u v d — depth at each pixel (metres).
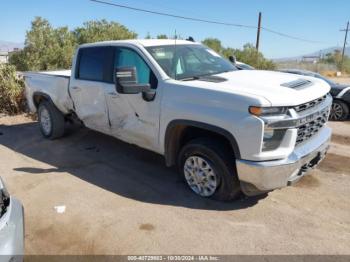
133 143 5.04
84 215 3.96
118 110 4.99
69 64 15.96
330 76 45.44
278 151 3.54
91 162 5.58
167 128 4.26
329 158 5.74
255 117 3.44
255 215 3.87
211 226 3.67
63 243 3.48
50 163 5.60
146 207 4.10
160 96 4.29
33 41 16.06
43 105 6.72
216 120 3.72
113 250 3.34
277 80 4.16
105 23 18.12
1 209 2.74
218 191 4.08
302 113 3.65
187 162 4.28
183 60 4.71
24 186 4.74
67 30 17.02
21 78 9.67
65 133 6.89
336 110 9.53
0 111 9.52
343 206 4.07
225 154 3.88
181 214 3.91
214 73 4.70
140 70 4.62
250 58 31.12
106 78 5.18
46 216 3.97
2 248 2.52
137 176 5.00
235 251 3.27
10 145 6.64
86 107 5.64
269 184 3.58
